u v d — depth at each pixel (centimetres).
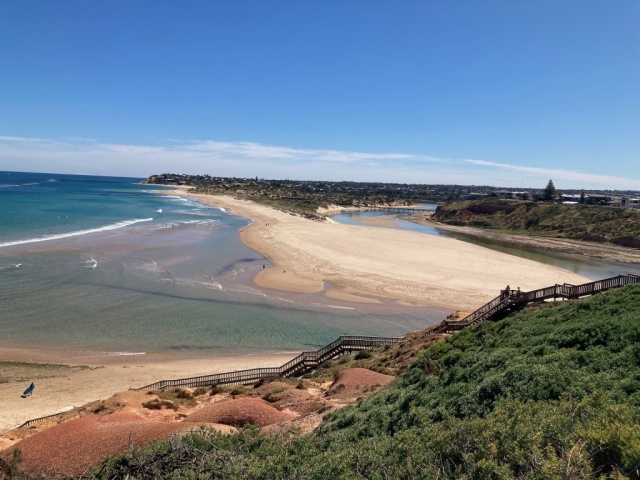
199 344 2809
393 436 890
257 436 1076
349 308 3562
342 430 1054
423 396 1066
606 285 2194
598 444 557
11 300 3250
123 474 920
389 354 2206
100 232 6309
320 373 2223
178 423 1441
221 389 2017
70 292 3509
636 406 711
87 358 2547
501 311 2389
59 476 1140
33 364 2395
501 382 917
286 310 3462
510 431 657
